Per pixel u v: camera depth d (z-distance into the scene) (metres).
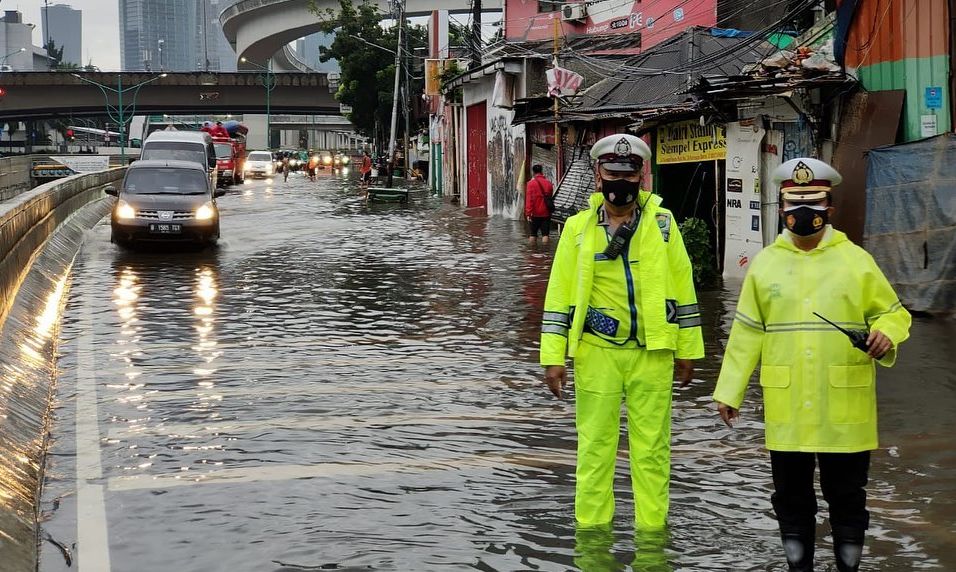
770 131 14.73
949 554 4.82
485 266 17.62
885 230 11.88
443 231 25.16
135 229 19.53
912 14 12.72
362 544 5.05
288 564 4.81
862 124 13.28
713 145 16.81
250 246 21.11
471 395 8.36
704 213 19.77
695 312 5.05
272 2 95.25
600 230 4.99
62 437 7.16
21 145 131.38
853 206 13.34
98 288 14.72
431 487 5.97
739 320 4.55
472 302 13.52
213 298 13.82
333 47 67.56
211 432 7.22
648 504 5.14
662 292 4.92
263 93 89.38
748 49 19.00
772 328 4.45
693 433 7.13
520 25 36.59
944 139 11.45
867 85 13.38
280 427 7.35
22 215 13.70
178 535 5.22
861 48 13.42
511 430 7.28
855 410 4.34
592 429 5.10
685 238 14.62
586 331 5.04
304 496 5.82
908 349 9.67
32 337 10.10
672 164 19.45
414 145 68.44
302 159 89.94
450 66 44.34
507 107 28.25
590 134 23.67
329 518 5.45
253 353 10.09
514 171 30.05
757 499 5.69
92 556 4.96
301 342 10.69
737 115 15.35
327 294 14.24
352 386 8.67
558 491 5.87
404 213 32.31
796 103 13.98
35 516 5.55
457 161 41.94
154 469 6.38
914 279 11.62
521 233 24.56
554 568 4.70
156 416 7.69
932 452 6.46
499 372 9.26
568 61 27.59
